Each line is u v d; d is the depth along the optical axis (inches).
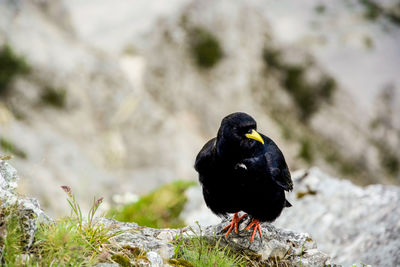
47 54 712.4
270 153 248.1
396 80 783.7
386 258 355.6
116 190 618.2
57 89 697.6
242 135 228.8
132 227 255.6
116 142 700.7
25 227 191.2
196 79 781.9
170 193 507.8
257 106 768.9
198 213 476.1
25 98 673.6
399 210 410.0
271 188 243.0
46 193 531.8
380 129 768.3
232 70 777.6
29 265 177.9
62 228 199.0
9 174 223.5
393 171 760.3
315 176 476.1
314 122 776.3
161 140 718.5
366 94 777.6
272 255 253.1
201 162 244.8
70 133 677.9
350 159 761.0
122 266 201.0
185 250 234.2
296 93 786.8
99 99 718.5
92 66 731.4
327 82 785.6
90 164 638.5
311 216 420.5
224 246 253.8
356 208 422.9
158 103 776.9
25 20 737.6
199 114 774.5
